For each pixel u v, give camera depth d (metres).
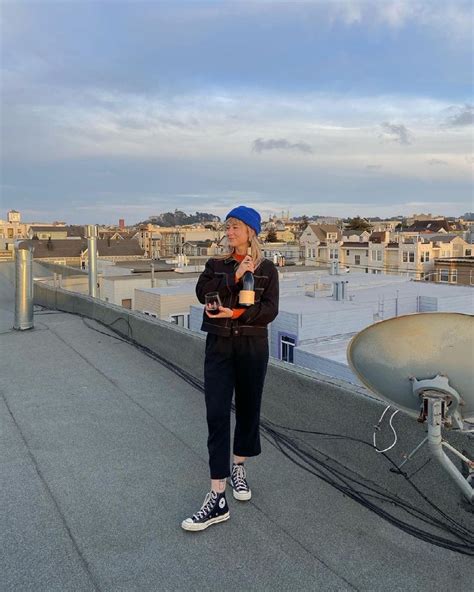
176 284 30.19
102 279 30.52
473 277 52.78
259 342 2.84
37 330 7.94
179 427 4.22
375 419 3.25
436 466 2.84
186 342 5.69
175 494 3.15
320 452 3.63
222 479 2.82
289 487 3.24
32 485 3.25
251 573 2.42
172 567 2.46
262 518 2.89
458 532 2.70
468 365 2.24
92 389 5.22
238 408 3.00
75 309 9.44
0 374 5.73
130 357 6.43
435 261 56.03
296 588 2.32
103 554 2.55
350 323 15.43
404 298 19.47
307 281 24.44
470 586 2.34
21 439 3.98
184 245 83.62
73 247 59.88
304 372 3.88
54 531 2.74
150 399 4.92
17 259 7.76
